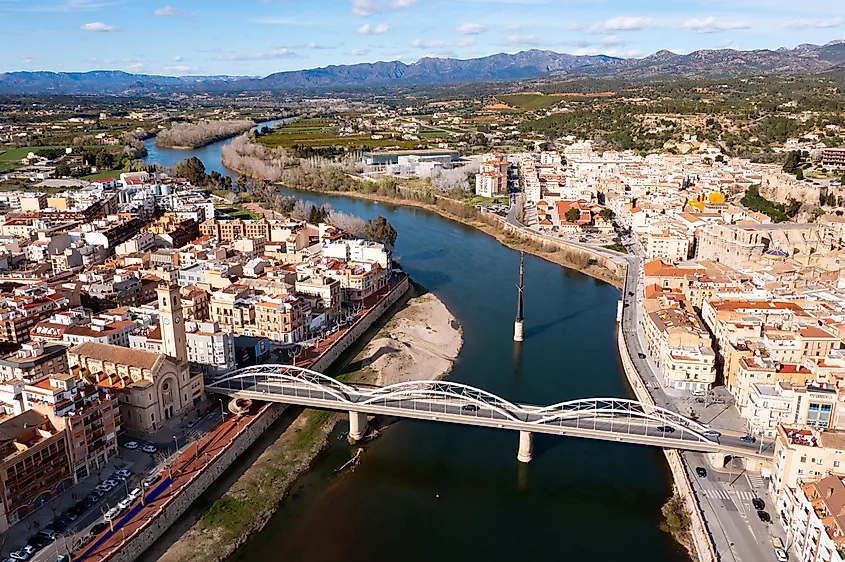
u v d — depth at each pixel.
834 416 194.38
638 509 189.75
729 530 169.38
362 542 177.25
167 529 177.75
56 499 179.62
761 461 192.38
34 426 180.25
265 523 184.12
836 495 150.38
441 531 181.50
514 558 171.38
